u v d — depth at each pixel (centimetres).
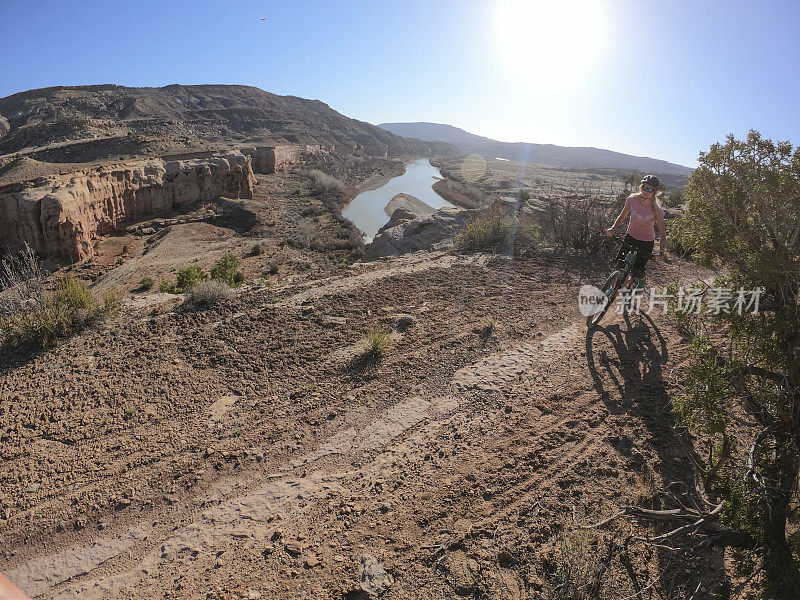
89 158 9244
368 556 316
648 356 579
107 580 298
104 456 400
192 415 457
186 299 725
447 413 471
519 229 1108
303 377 526
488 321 649
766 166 293
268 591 290
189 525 340
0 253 4944
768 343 302
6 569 306
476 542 327
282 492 372
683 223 346
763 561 297
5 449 401
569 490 372
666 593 292
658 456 408
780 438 310
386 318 673
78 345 573
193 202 7338
